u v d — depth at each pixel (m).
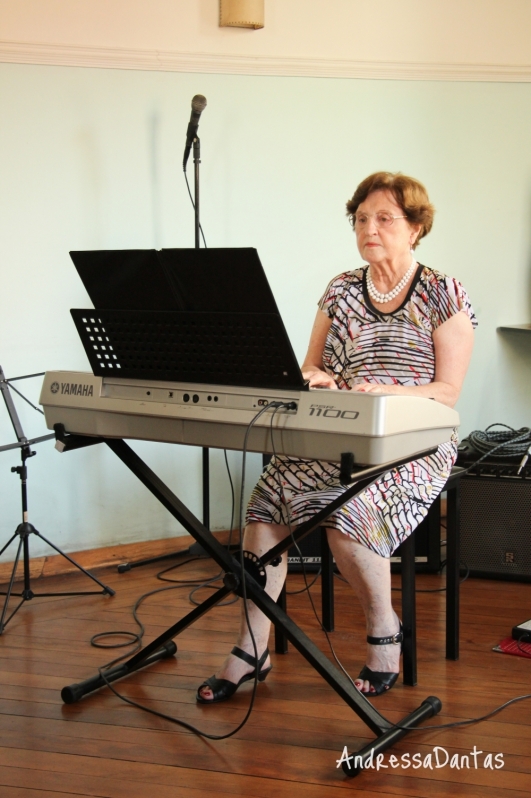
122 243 3.34
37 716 2.04
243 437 1.70
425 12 3.62
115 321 1.75
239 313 1.59
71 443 1.98
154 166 3.36
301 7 3.50
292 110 3.53
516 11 3.71
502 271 3.86
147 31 3.30
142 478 1.95
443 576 3.18
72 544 3.38
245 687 2.20
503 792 1.71
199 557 3.46
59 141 3.19
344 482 1.57
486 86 3.72
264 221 3.56
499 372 3.92
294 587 3.05
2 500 3.22
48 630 2.63
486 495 3.09
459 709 2.06
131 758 1.84
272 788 1.72
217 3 3.39
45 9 3.13
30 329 3.21
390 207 2.18
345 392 1.58
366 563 2.06
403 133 3.67
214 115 3.42
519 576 3.08
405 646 2.19
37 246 3.19
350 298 2.32
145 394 1.80
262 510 2.11
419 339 2.23
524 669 2.31
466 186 3.77
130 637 2.56
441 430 1.81
